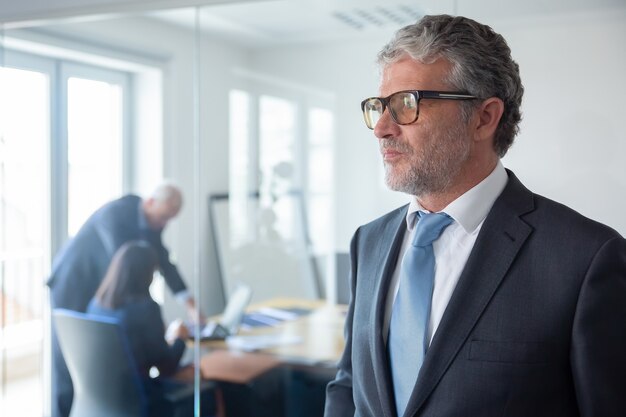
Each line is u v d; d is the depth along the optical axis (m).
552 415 0.95
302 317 2.61
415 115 1.05
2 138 2.49
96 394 2.53
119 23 2.56
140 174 2.65
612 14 1.66
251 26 2.49
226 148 2.67
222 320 2.69
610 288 0.93
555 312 0.95
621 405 0.91
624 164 1.65
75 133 2.57
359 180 2.44
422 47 1.04
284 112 2.55
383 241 1.21
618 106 1.65
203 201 2.71
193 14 2.51
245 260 2.77
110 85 2.58
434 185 1.08
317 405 2.55
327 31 2.37
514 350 0.96
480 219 1.07
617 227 1.65
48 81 2.53
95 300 2.60
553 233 0.99
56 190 2.57
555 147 1.72
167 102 2.63
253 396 2.62
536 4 1.74
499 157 1.14
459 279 1.02
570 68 1.70
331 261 2.56
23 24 2.45
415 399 1.00
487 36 1.09
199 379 2.65
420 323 1.06
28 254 2.54
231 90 2.61
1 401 2.54
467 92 1.05
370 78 2.32
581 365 0.92
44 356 2.59
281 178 2.66
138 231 2.65
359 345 1.16
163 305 2.66
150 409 2.55
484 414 0.96
